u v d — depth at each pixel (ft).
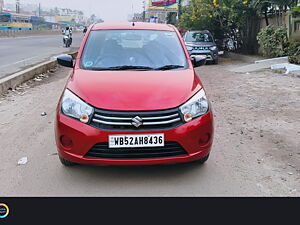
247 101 23.58
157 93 11.36
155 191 11.14
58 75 38.14
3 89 26.23
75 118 11.12
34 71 34.24
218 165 12.98
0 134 16.74
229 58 58.29
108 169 12.64
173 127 10.91
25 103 23.54
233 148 14.70
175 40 15.72
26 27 200.03
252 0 49.55
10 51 62.95
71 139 11.06
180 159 11.09
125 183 11.64
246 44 55.93
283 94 25.27
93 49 14.82
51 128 17.66
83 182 11.72
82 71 13.39
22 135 16.57
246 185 11.44
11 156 13.97
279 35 42.88
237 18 52.24
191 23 63.82
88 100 11.14
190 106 11.28
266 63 40.42
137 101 10.96
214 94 26.35
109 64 14.02
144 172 12.39
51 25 277.44
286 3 44.09
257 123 18.33
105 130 10.73
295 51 37.09
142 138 10.71
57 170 12.61
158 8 107.04
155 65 14.07
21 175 12.21
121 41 15.29
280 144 15.15
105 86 11.79
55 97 25.64
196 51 47.19
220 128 17.53
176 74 13.08
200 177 12.01
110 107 10.84
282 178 11.91
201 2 56.80
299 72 32.73
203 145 11.53
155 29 16.33
